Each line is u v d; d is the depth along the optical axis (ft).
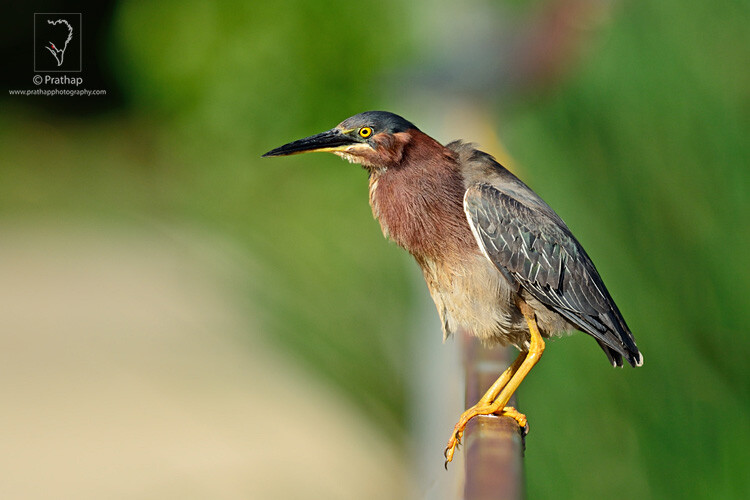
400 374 34.94
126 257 77.36
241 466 43.78
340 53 65.57
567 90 24.72
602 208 22.76
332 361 35.70
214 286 63.77
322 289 36.81
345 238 38.58
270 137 67.67
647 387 21.91
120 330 61.21
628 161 22.35
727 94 21.08
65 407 50.57
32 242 82.58
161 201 91.66
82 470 43.75
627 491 21.79
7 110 120.26
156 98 94.02
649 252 22.00
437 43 39.63
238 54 70.79
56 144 112.37
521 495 13.85
